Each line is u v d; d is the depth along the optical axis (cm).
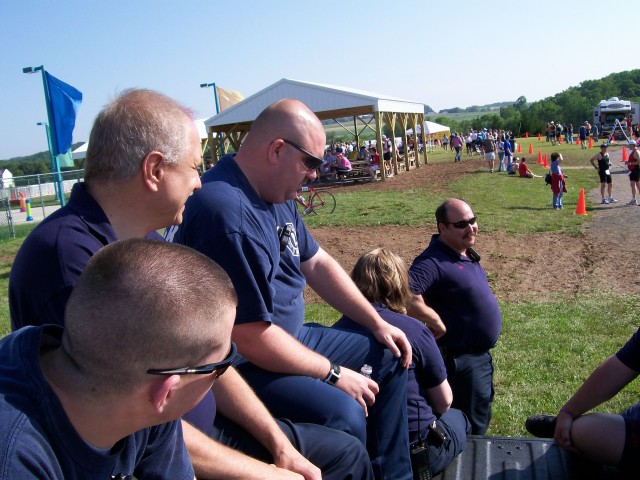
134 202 194
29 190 3108
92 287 121
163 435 156
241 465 187
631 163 1788
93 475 128
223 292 130
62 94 1563
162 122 193
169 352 120
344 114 2780
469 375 387
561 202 1783
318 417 230
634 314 768
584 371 575
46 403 117
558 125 5312
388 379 269
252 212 232
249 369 243
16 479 108
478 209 1767
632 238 1307
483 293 391
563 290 938
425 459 278
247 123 2841
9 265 1366
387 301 319
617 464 267
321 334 275
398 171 3075
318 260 293
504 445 310
